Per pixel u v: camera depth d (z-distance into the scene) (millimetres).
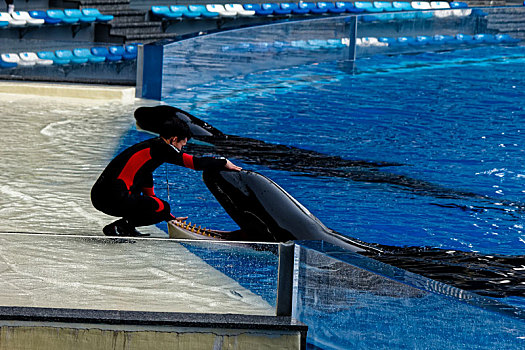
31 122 28641
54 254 10641
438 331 10375
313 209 20312
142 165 15922
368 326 10703
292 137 28641
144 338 10508
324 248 10766
